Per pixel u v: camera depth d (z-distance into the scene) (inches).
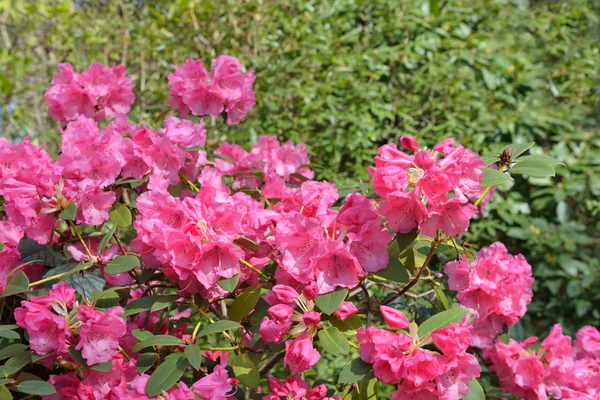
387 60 108.6
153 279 48.4
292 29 107.2
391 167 38.9
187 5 109.5
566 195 102.4
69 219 43.9
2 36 139.2
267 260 46.7
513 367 53.1
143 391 40.8
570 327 103.0
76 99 59.4
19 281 43.5
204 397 41.7
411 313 55.9
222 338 67.3
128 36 117.3
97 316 40.8
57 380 43.4
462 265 48.9
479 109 102.8
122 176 49.9
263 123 102.9
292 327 42.3
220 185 46.5
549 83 115.2
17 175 47.8
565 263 99.7
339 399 44.1
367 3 110.5
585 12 127.3
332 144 99.3
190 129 51.5
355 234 40.9
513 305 49.8
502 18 116.7
